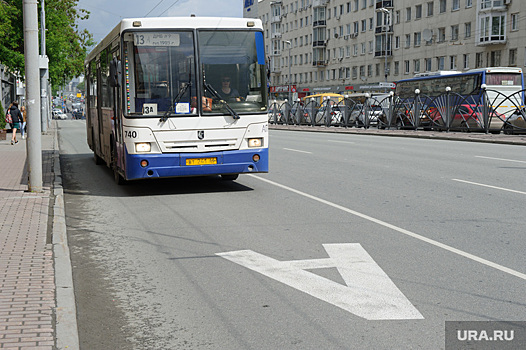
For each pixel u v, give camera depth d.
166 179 13.89
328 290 5.34
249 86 11.25
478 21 59.59
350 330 4.39
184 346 4.18
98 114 15.57
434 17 67.12
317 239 7.31
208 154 11.01
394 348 4.04
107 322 4.70
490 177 12.84
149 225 8.53
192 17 11.04
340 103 42.84
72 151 24.34
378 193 10.89
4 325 4.37
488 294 5.11
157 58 10.83
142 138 10.77
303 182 12.68
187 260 6.52
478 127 29.47
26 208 9.48
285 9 107.31
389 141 26.20
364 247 6.86
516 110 27.78
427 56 68.75
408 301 4.99
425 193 10.76
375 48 78.12
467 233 7.43
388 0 75.50
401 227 7.89
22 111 30.73
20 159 18.66
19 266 6.02
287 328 4.46
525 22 55.38
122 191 12.14
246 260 6.43
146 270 6.18
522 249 6.61
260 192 11.40
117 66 10.74
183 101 10.91
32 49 10.93
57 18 43.81
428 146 22.52
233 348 4.12
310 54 97.88
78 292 5.50
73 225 8.70
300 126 48.16
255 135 11.27
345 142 25.77
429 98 32.97
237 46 11.20
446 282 5.48
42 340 4.09
